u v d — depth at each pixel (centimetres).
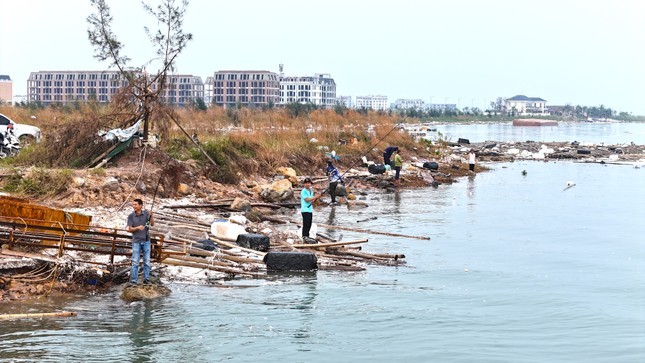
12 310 1472
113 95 2928
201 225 2202
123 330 1400
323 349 1331
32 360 1236
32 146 2894
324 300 1636
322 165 3931
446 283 1830
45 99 18688
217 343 1345
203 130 3903
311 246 2048
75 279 1633
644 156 6575
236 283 1756
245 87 19025
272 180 3359
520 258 2152
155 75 2880
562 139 10794
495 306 1628
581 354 1327
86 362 1237
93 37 2869
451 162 5056
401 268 1977
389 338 1402
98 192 2372
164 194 2645
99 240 1667
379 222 2730
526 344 1377
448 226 2680
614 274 1961
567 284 1845
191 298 1616
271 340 1375
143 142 2816
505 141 9038
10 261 1584
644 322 1523
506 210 3125
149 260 1630
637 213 3103
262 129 4247
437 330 1451
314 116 5191
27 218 1656
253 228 2189
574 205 3338
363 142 4666
